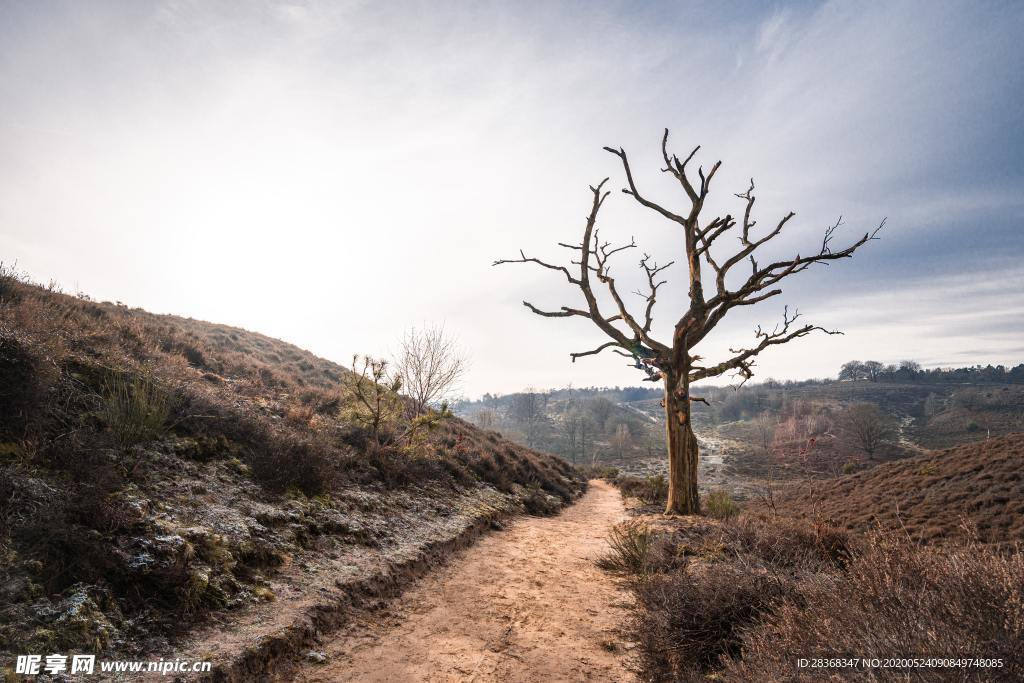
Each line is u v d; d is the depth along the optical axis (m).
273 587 5.00
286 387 16.38
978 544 2.72
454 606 5.96
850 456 58.59
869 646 2.42
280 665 3.96
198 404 8.27
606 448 115.50
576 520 14.46
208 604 4.32
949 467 31.42
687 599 4.31
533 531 11.48
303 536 6.29
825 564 4.77
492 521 11.38
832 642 2.58
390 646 4.68
